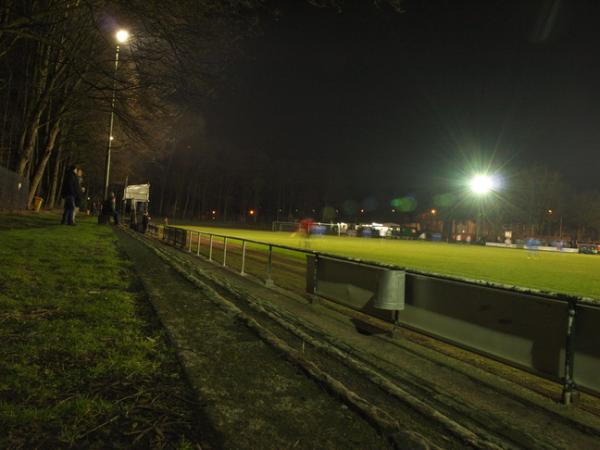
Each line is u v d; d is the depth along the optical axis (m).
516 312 4.39
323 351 4.31
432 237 72.56
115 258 8.98
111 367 3.12
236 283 9.68
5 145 25.77
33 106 20.91
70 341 3.56
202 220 97.50
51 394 2.66
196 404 2.68
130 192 32.88
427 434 2.80
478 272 17.23
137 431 2.32
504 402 3.89
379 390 3.46
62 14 6.61
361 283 6.63
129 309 4.76
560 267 22.14
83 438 2.21
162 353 3.53
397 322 5.90
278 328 5.09
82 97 8.73
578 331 3.84
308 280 8.16
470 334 4.84
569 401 3.86
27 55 12.41
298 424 2.54
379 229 70.19
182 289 6.13
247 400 2.77
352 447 2.35
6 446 2.09
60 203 50.66
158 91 7.52
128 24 7.06
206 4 6.45
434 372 4.59
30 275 6.25
